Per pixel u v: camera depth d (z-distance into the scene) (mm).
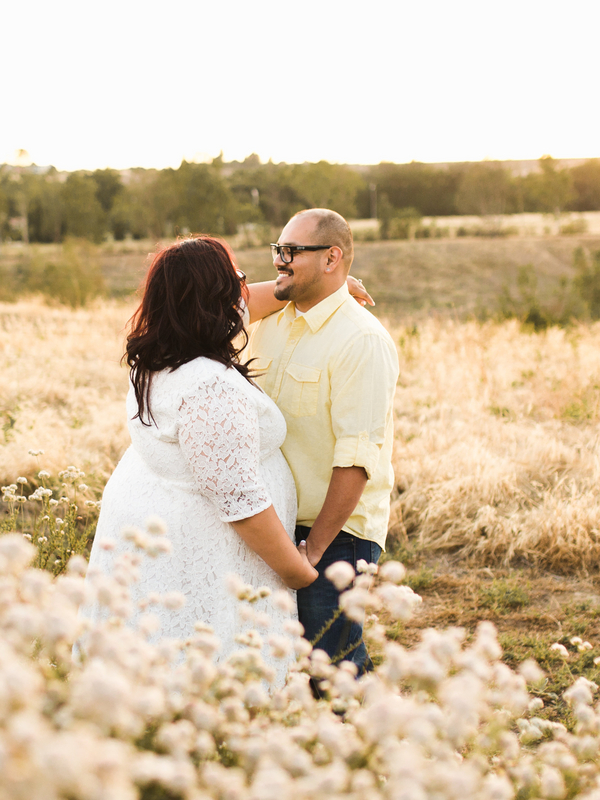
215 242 1953
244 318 2205
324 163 55531
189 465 1827
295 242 2191
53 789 669
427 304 30594
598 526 4172
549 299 21500
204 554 1871
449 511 4477
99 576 1248
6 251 46906
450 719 1067
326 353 2213
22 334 10078
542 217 61125
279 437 2059
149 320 1889
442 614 3559
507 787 1021
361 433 2125
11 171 62000
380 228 52625
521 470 5043
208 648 1265
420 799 882
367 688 1201
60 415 6320
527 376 7559
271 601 2018
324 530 2119
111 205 71562
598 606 3584
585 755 1368
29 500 4508
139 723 969
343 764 1084
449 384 7270
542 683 2869
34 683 796
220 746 1230
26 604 1053
